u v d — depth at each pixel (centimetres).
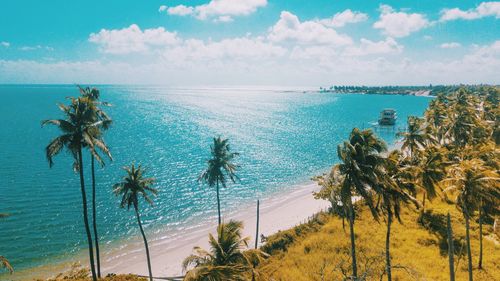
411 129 7269
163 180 10188
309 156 13688
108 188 9362
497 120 8962
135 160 12469
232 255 3003
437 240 5038
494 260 4384
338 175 3481
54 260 5797
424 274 4047
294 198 8900
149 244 6456
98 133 4175
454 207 6206
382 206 3819
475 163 3619
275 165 12194
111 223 7300
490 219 5591
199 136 17838
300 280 4184
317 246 5109
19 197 8462
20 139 16212
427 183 5038
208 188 9575
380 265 4275
